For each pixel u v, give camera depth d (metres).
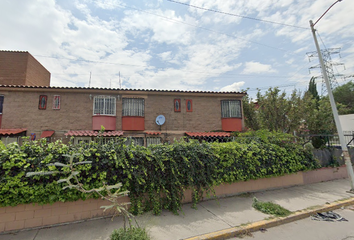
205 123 14.53
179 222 4.48
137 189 4.70
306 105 12.11
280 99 12.13
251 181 6.83
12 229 3.89
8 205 3.75
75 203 4.38
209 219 4.68
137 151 4.84
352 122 18.61
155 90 13.80
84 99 13.00
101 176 4.26
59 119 12.48
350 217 5.30
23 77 14.95
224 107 14.95
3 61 14.92
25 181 3.78
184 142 5.74
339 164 9.40
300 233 4.31
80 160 4.04
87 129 12.71
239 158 6.31
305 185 7.98
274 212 5.12
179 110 14.30
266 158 6.75
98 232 3.94
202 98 14.83
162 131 13.80
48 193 3.93
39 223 4.07
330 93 7.93
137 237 3.43
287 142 7.83
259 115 13.25
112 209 4.64
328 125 11.78
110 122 12.96
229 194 6.38
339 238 4.11
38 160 3.91
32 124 12.14
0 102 12.07
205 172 5.68
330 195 6.79
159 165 4.96
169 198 4.89
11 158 3.67
